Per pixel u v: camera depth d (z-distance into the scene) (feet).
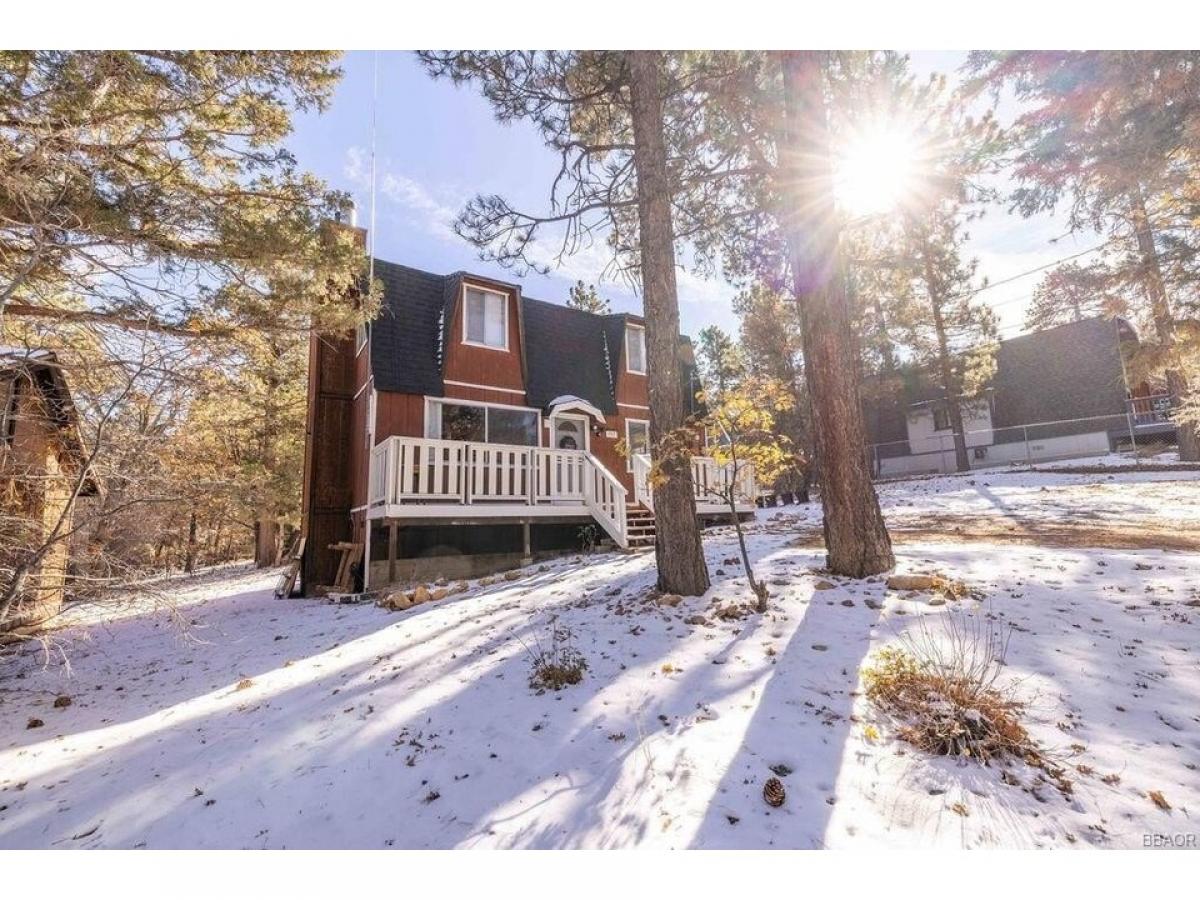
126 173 24.02
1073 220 38.40
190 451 27.35
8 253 21.66
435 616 23.80
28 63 19.53
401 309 41.98
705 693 12.74
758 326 76.13
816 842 7.85
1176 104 27.81
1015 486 49.88
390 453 32.53
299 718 14.25
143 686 19.57
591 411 46.57
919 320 72.43
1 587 19.10
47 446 22.61
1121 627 13.89
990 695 11.05
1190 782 8.46
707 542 33.40
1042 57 28.78
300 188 28.55
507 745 11.58
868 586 18.83
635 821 8.68
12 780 12.28
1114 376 73.41
